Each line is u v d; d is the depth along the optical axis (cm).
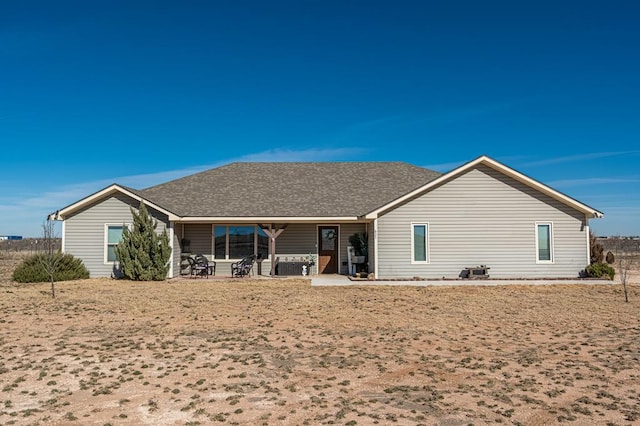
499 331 1123
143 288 1866
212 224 2428
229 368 833
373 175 2814
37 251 2431
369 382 766
